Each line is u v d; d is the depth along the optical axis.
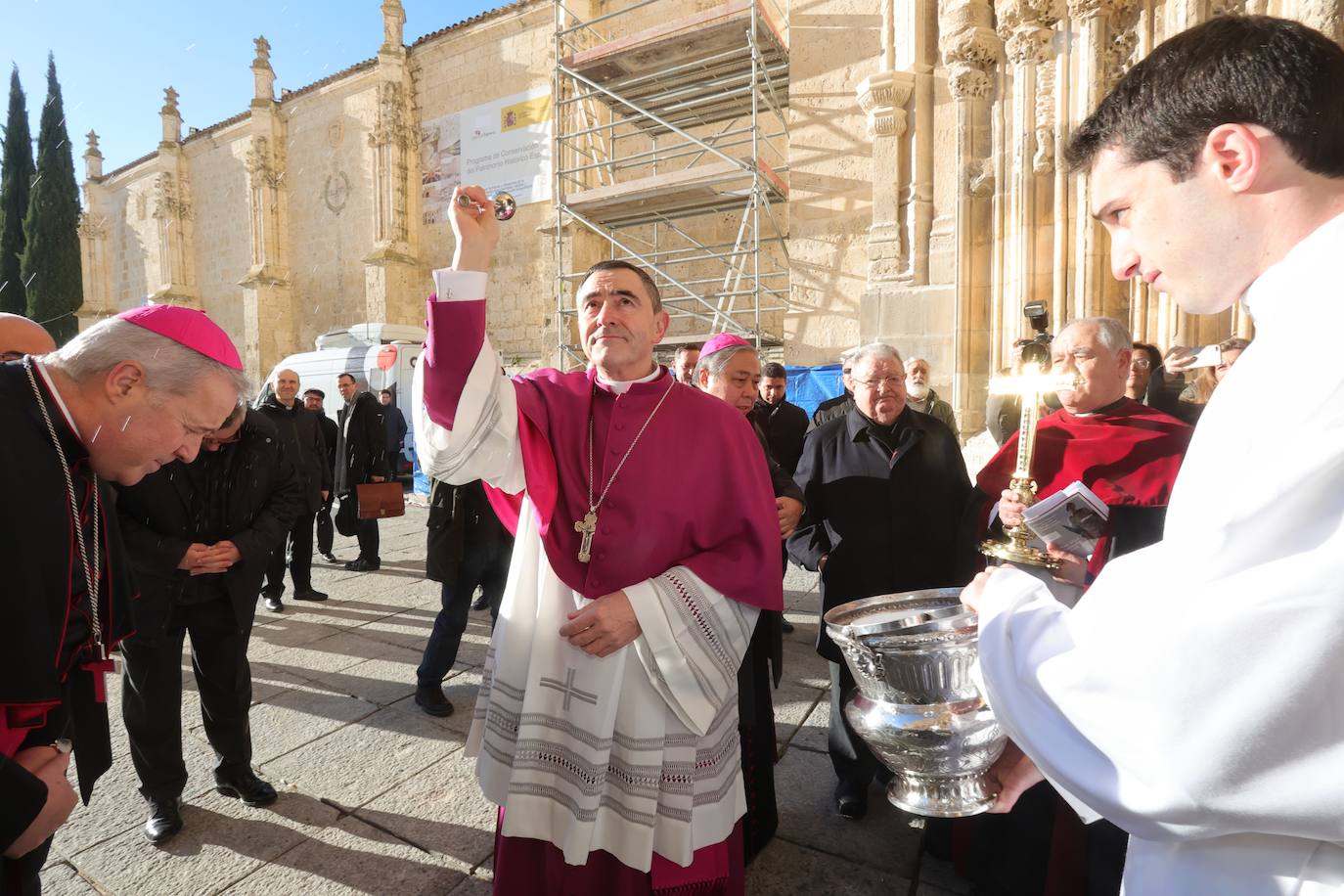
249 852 2.43
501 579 3.71
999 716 0.79
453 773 2.95
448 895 2.21
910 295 7.84
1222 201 0.69
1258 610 0.58
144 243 24.95
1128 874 0.78
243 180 21.98
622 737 1.65
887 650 1.02
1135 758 0.65
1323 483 0.58
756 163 9.45
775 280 12.40
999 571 0.91
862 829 2.51
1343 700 0.57
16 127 24.70
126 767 3.04
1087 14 5.67
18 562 1.05
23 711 1.06
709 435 1.80
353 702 3.67
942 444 2.75
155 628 2.38
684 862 1.62
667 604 1.64
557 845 1.66
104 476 1.26
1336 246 0.63
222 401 1.25
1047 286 6.23
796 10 9.34
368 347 12.49
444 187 17.08
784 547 2.95
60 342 24.41
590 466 1.78
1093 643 0.69
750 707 2.04
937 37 7.87
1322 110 0.64
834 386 8.38
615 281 1.83
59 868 2.34
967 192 7.07
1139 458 1.95
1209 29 0.71
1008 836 2.04
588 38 13.72
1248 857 0.67
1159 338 5.39
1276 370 0.63
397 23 17.23
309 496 5.55
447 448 1.57
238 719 2.71
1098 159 0.79
